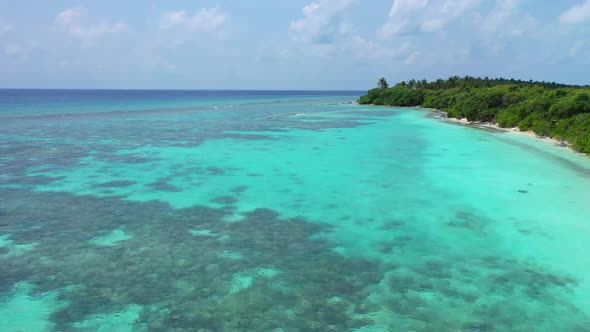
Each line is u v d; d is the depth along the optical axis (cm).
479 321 911
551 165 2386
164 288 1040
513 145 3081
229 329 876
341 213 1620
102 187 1934
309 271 1142
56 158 2570
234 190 1923
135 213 1591
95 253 1233
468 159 2586
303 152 2872
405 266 1177
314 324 897
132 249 1266
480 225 1484
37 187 1916
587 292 1037
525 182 2028
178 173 2233
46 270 1123
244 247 1296
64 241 1315
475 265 1182
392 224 1504
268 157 2689
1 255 1206
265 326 888
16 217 1519
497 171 2259
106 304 965
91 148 2952
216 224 1491
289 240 1357
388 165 2441
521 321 912
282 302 984
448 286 1066
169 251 1257
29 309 942
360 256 1242
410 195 1847
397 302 988
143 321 902
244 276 1109
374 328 884
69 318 910
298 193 1883
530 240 1349
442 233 1417
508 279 1102
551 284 1076
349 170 2317
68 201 1719
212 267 1157
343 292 1033
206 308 955
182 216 1567
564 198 1770
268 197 1820
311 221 1534
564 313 944
